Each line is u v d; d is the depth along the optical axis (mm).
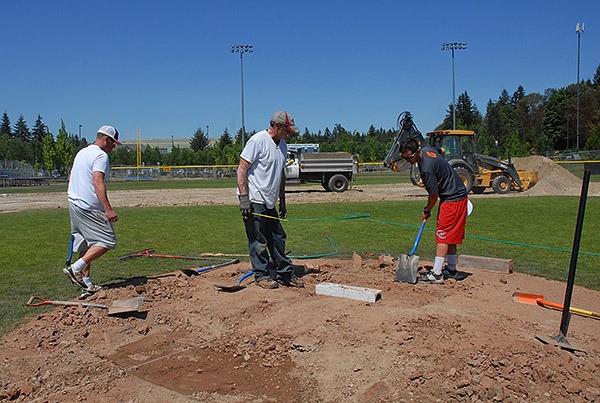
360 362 4184
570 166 44156
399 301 5500
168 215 15688
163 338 4980
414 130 22125
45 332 5098
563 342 4480
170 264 8289
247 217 6234
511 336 4582
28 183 45562
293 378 4102
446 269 6996
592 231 11492
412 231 11773
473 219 13711
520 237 10719
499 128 88562
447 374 3934
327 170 26031
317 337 4609
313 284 6383
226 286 6160
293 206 18297
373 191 26500
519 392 3736
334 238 10781
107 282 7012
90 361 4516
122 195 25625
